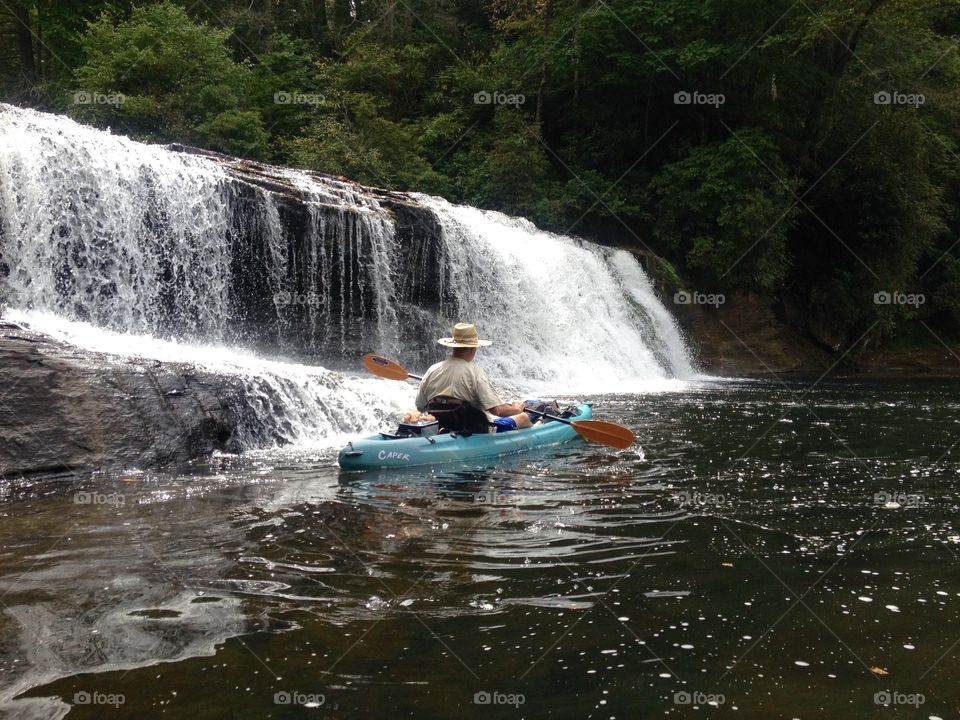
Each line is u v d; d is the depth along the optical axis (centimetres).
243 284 1078
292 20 2541
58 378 584
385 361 759
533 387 1262
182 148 1140
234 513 443
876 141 1961
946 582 336
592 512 450
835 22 1778
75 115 1534
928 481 543
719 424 838
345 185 1267
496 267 1386
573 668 252
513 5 2417
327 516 437
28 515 437
